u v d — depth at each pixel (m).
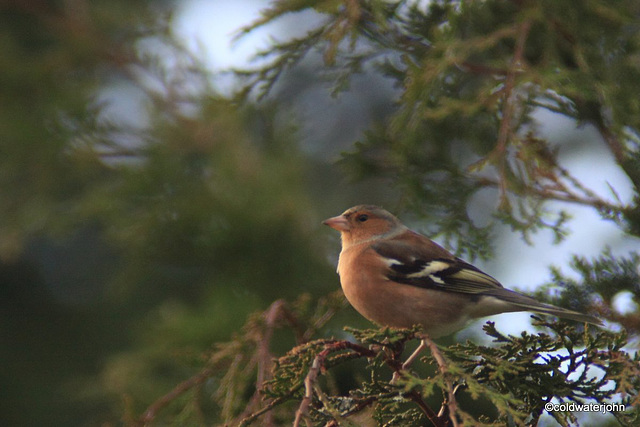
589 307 8.98
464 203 10.64
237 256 13.53
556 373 6.88
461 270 9.34
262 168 13.71
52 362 15.13
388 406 6.95
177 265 13.84
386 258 9.55
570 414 6.86
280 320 9.89
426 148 10.75
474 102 9.05
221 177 13.65
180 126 14.12
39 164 14.43
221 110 10.93
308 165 15.49
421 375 11.58
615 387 6.93
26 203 14.45
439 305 9.24
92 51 15.12
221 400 9.31
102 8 15.38
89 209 13.59
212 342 11.48
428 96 8.94
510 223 9.49
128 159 14.55
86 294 16.22
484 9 9.98
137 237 13.50
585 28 9.10
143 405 11.09
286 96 17.27
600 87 8.64
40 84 15.16
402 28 10.22
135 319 15.19
